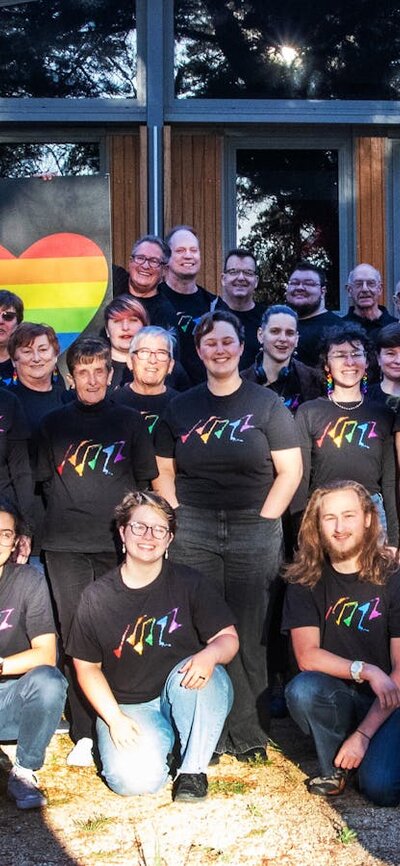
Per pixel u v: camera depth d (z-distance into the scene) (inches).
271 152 325.4
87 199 258.5
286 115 319.0
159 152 315.3
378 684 169.8
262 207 325.4
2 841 156.1
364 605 178.1
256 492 188.4
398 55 321.4
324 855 150.2
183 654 177.9
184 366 254.5
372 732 169.3
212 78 319.0
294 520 200.8
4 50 315.6
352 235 326.6
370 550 178.1
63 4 316.2
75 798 171.9
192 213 323.3
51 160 321.7
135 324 227.1
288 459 188.4
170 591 178.7
